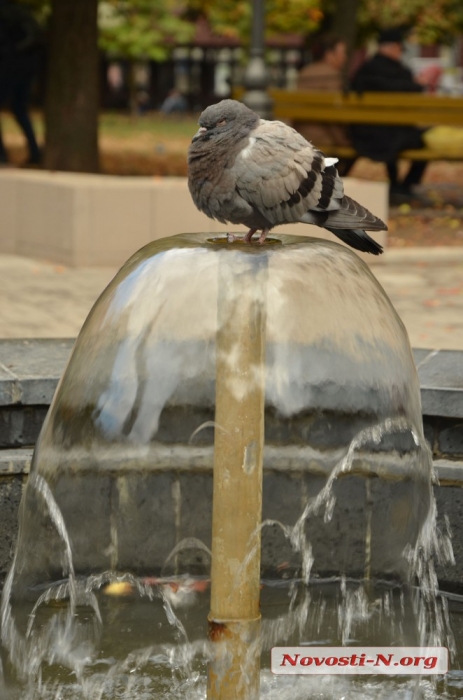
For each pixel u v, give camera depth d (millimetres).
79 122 29891
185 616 7438
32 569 7266
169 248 6520
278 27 46250
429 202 28969
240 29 52500
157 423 6594
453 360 9008
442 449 8203
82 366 6766
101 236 19062
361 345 6348
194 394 6402
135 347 6484
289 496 7277
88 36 29672
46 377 8211
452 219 26266
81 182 19250
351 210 6289
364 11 49750
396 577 7434
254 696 5961
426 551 7438
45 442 7055
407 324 14445
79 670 6871
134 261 6676
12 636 7184
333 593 7586
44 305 15398
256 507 5805
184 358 6363
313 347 6289
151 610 7516
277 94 27344
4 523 8164
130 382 6531
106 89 99375
